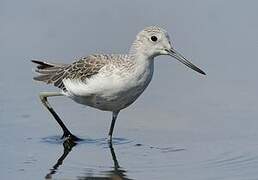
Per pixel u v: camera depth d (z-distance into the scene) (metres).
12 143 15.82
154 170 14.20
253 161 14.54
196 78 19.59
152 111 17.70
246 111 17.42
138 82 15.48
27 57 20.61
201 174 13.88
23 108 17.80
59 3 24.34
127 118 17.38
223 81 19.31
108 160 14.89
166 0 24.52
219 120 16.98
